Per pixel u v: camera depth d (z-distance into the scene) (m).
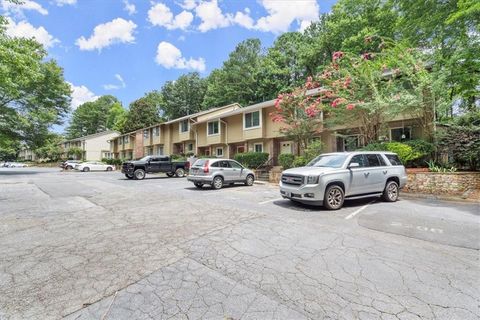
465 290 2.89
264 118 21.14
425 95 11.08
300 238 4.63
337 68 13.58
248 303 2.66
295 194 7.37
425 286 2.97
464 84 9.30
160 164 20.62
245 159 20.14
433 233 4.95
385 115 12.18
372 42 20.77
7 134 26.50
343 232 5.00
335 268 3.45
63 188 12.91
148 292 2.89
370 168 8.06
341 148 16.69
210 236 4.75
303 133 15.59
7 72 11.19
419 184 10.29
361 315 2.45
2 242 4.54
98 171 33.34
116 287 3.00
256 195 10.22
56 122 29.72
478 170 10.48
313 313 2.48
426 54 11.50
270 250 4.08
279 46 36.59
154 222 5.81
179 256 3.86
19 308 2.60
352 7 23.06
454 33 9.87
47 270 3.44
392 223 5.68
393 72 12.01
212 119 25.19
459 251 4.04
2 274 3.33
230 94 39.94
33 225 5.64
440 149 11.29
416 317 2.41
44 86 27.08
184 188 12.98
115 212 6.89
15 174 25.91
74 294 2.86
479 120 10.98
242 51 42.88
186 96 53.12
